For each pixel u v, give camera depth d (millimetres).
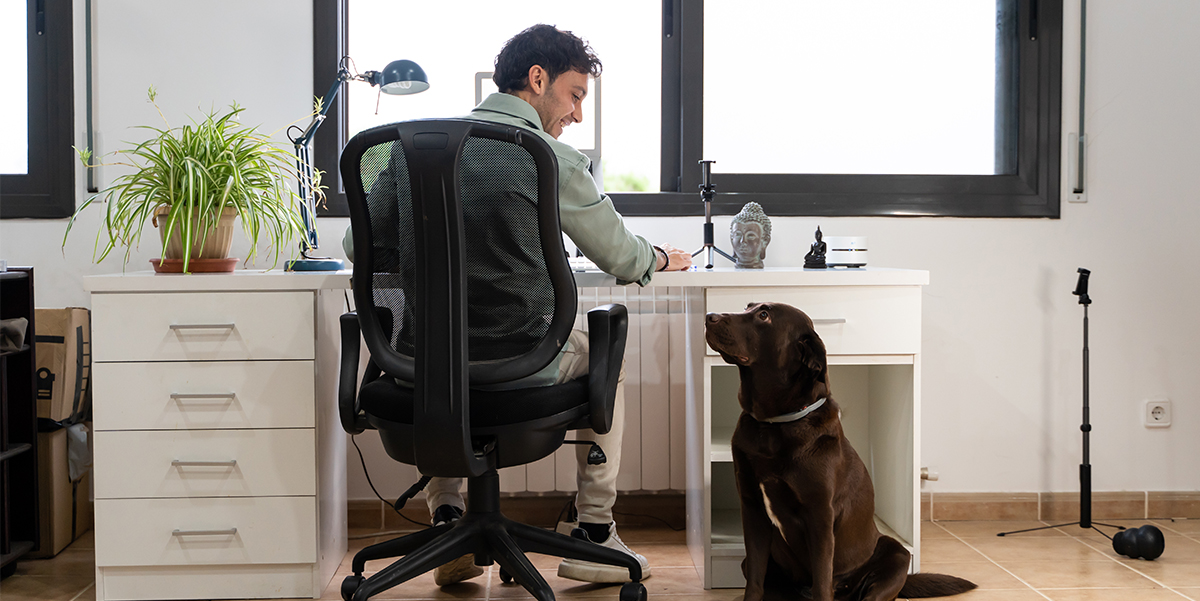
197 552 1676
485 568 1924
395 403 1396
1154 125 2322
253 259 2209
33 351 1874
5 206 2215
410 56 2355
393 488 2283
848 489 1586
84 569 1911
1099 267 2324
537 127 1562
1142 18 2314
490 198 1293
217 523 1676
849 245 1921
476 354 1356
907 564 1618
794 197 2318
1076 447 2338
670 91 2369
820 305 1711
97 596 1686
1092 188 2322
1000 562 1961
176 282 1646
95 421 1651
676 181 2379
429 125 1225
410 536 1657
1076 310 2326
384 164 1322
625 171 2545
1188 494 2336
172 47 2223
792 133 2400
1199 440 2350
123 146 2219
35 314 1979
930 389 2324
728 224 2312
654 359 2271
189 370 1659
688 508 2041
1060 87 2318
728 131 2389
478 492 1601
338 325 1924
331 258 2092
